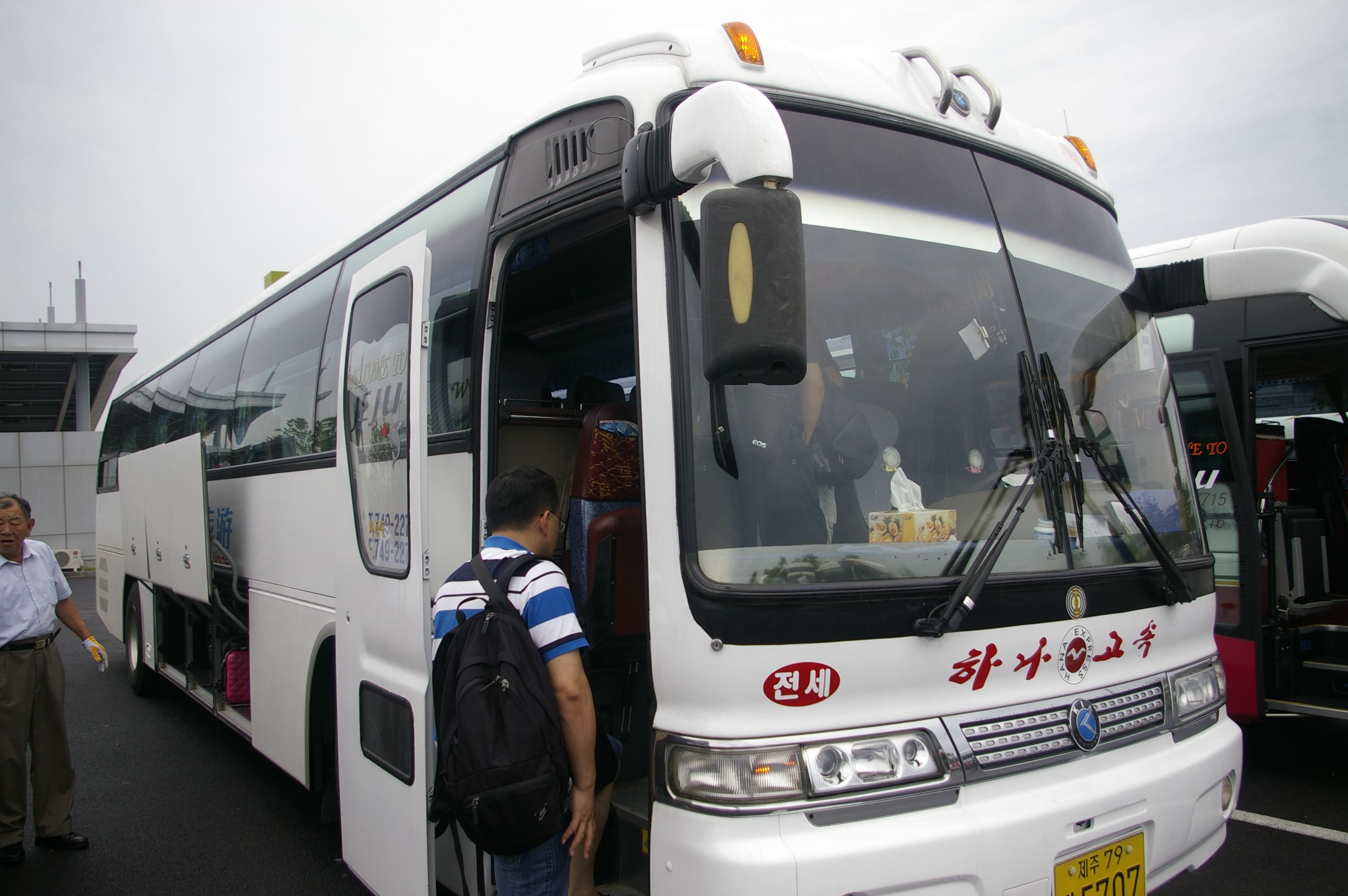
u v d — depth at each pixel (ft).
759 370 6.89
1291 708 18.34
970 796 7.98
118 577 30.71
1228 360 19.43
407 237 13.84
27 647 15.39
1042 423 9.45
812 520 8.15
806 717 7.57
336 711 12.96
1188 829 9.38
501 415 11.73
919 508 8.61
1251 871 13.71
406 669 10.46
